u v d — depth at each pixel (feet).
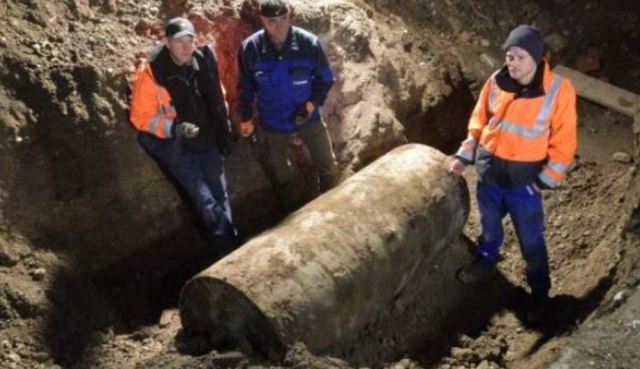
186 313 14.94
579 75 25.12
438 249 17.67
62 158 16.53
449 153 23.17
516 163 15.88
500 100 15.69
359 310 15.21
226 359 13.74
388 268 15.76
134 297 17.13
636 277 15.14
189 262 18.44
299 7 20.12
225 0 19.27
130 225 17.53
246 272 14.07
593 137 23.41
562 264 19.40
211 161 17.29
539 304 17.94
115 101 17.06
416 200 16.69
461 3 25.57
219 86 16.53
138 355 15.49
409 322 17.13
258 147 19.36
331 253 14.87
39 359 14.82
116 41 17.60
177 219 18.30
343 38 20.90
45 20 17.29
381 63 21.67
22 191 16.12
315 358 13.53
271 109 17.44
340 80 20.52
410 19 24.23
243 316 14.12
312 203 16.28
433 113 23.13
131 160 17.34
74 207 16.72
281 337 13.69
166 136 16.48
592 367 13.14
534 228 16.88
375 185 16.61
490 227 17.71
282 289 13.98
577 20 26.86
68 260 16.47
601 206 20.71
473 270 18.56
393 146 21.12
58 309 15.71
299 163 19.94
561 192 21.43
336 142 20.04
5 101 16.11
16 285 15.52
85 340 15.57
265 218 19.63
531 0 26.91
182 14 18.70
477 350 16.72
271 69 16.56
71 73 16.71
